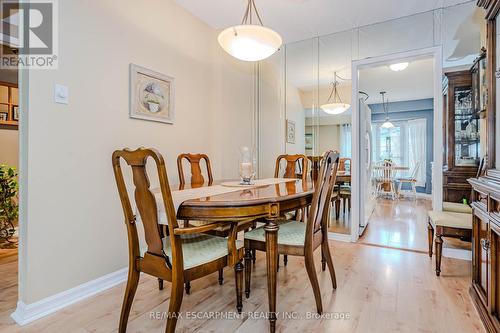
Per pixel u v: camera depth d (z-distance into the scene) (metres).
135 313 1.69
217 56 3.31
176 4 2.73
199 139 3.06
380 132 7.20
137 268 1.50
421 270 2.33
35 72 1.65
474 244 1.82
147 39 2.42
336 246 2.99
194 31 2.97
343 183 3.31
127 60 2.25
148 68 2.43
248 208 1.48
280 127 3.69
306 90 3.52
